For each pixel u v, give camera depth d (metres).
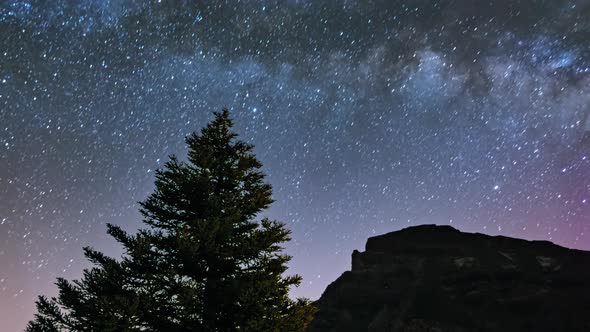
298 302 13.20
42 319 12.48
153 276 12.44
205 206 13.87
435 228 49.97
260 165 15.09
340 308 43.03
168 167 14.34
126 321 11.36
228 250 13.15
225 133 15.36
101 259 13.41
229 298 12.73
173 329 12.54
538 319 38.34
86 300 12.58
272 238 13.60
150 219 14.28
